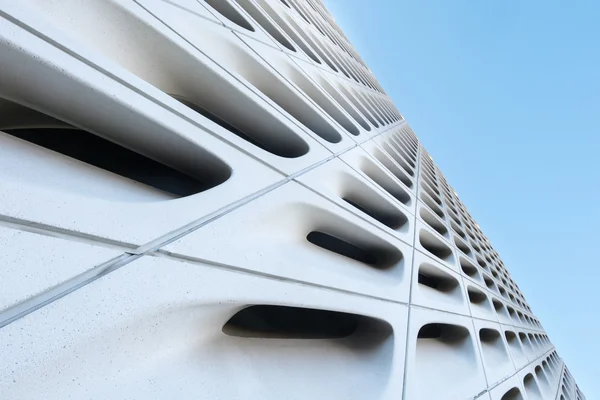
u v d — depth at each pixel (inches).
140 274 73.7
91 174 89.4
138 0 132.2
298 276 121.1
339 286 141.8
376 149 349.4
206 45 165.3
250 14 274.5
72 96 89.8
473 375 235.6
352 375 129.3
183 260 84.9
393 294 188.1
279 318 134.3
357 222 190.5
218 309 89.6
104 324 63.4
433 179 660.7
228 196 114.1
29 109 103.6
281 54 258.5
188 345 84.7
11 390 49.6
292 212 147.0
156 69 138.3
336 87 383.2
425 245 346.6
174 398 69.6
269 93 217.5
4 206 61.0
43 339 55.0
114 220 77.4
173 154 114.4
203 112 161.0
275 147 191.3
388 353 155.3
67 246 65.4
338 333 160.2
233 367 90.0
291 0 492.4
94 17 116.6
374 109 557.0
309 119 242.5
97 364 61.5
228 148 129.0
